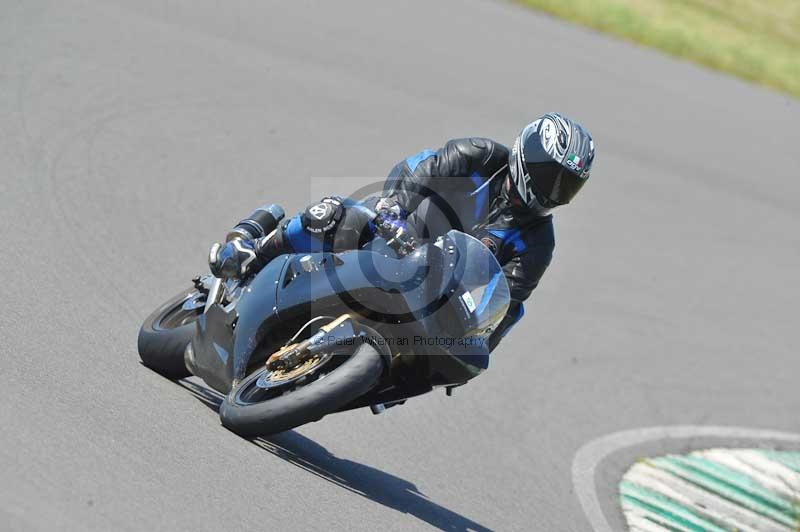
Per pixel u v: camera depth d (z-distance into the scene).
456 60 54.94
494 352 30.16
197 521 13.76
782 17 93.81
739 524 23.39
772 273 44.06
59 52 37.88
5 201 25.80
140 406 17.41
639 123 56.72
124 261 25.23
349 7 58.19
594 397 29.17
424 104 46.41
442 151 18.34
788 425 31.42
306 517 15.33
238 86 41.03
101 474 14.11
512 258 18.36
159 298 23.97
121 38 41.50
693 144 56.72
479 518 19.42
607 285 37.53
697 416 30.06
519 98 51.94
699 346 35.16
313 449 19.70
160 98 37.09
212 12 49.09
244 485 15.65
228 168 33.66
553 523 20.95
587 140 18.03
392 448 21.86
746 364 35.03
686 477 25.67
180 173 31.95
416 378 17.72
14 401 15.49
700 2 91.38
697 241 44.56
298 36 50.00
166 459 15.45
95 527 12.63
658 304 37.41
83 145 31.20
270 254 18.72
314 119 40.44
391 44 53.94
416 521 17.28
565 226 41.84
